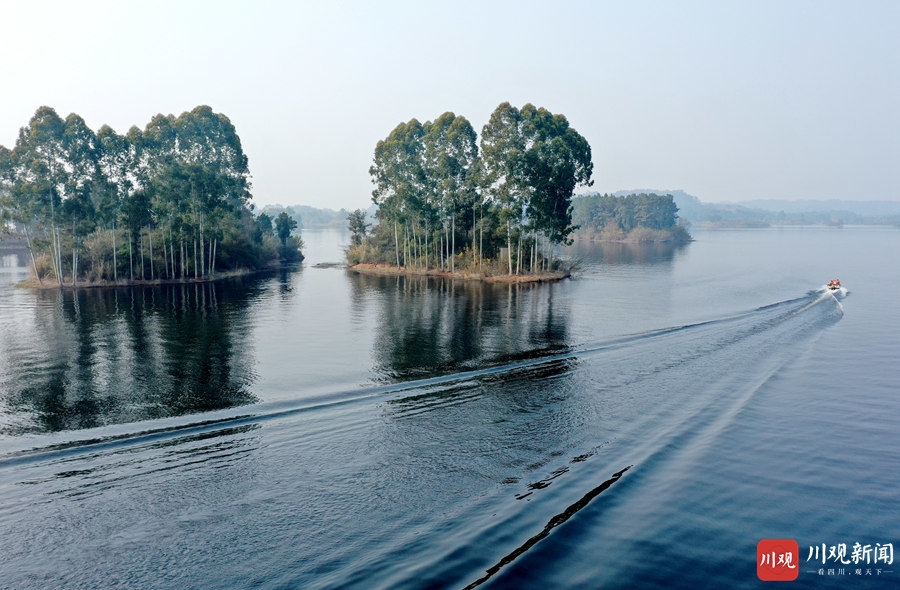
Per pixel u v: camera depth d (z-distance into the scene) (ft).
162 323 129.39
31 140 195.11
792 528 41.81
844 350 103.09
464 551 37.32
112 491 45.24
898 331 121.49
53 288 205.16
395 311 149.48
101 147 213.05
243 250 293.64
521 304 162.81
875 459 54.80
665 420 64.59
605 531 40.27
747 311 147.13
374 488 46.42
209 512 42.27
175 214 232.53
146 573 35.09
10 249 422.82
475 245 265.34
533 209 234.58
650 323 128.16
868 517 43.80
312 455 52.95
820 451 56.49
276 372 83.56
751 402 71.82
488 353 97.14
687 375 84.38
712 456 54.39
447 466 50.93
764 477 50.21
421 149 287.69
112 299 176.35
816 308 153.69
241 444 55.42
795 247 524.93
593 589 33.71
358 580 34.12
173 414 64.18
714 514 43.32
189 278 241.55
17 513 41.68
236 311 150.10
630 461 52.75
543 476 49.21
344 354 96.07
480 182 241.96
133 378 79.82
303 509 42.86
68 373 82.58
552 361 91.45
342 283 232.53
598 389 76.18
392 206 280.10
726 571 36.14
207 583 34.14
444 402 69.41
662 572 35.68
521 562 36.17
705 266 312.29
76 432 58.18
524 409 67.21
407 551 37.35
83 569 35.42
